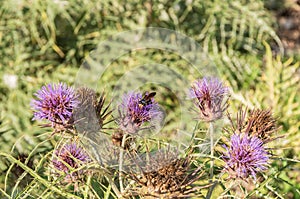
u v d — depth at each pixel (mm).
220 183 951
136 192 889
